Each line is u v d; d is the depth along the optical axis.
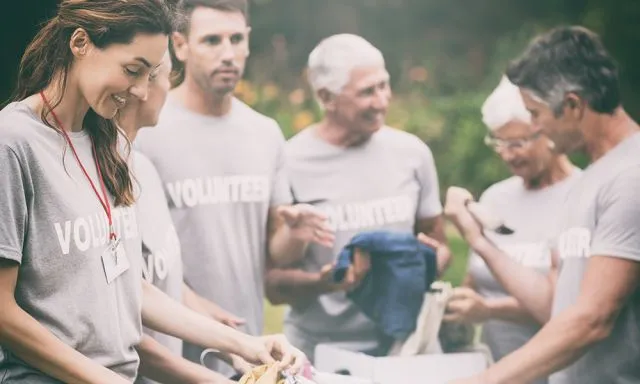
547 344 4.84
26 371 3.37
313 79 5.36
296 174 5.39
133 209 3.74
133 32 3.32
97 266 3.46
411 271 5.05
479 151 8.31
